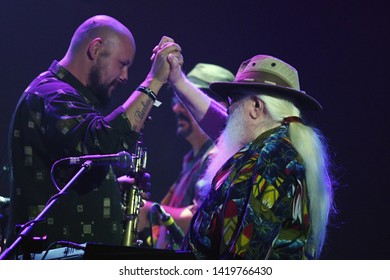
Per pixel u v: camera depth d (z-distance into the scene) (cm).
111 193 866
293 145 658
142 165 924
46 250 654
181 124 1273
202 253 647
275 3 1545
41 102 855
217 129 880
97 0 1566
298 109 700
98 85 890
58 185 848
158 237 1203
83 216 845
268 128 683
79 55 888
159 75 861
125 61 901
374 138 1466
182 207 1263
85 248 597
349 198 1470
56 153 845
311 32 1514
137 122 841
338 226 1452
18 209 848
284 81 698
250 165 643
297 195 629
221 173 671
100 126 821
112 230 859
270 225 605
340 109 1482
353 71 1480
